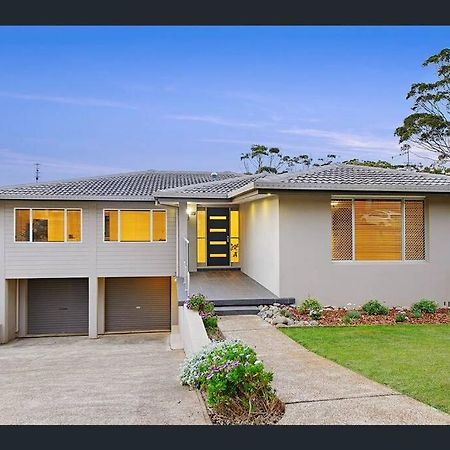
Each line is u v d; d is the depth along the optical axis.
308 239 10.54
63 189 16.52
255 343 7.48
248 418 4.38
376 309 9.90
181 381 6.01
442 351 6.86
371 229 10.87
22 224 16.03
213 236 16.80
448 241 10.98
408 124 27.36
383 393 5.00
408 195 10.62
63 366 9.12
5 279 15.90
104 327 17.72
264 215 12.14
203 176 21.19
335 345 7.29
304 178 10.73
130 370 7.96
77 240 16.36
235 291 11.48
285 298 10.36
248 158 38.12
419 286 10.85
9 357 11.52
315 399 4.84
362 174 11.81
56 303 17.53
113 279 17.94
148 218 16.83
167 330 18.03
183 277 14.46
